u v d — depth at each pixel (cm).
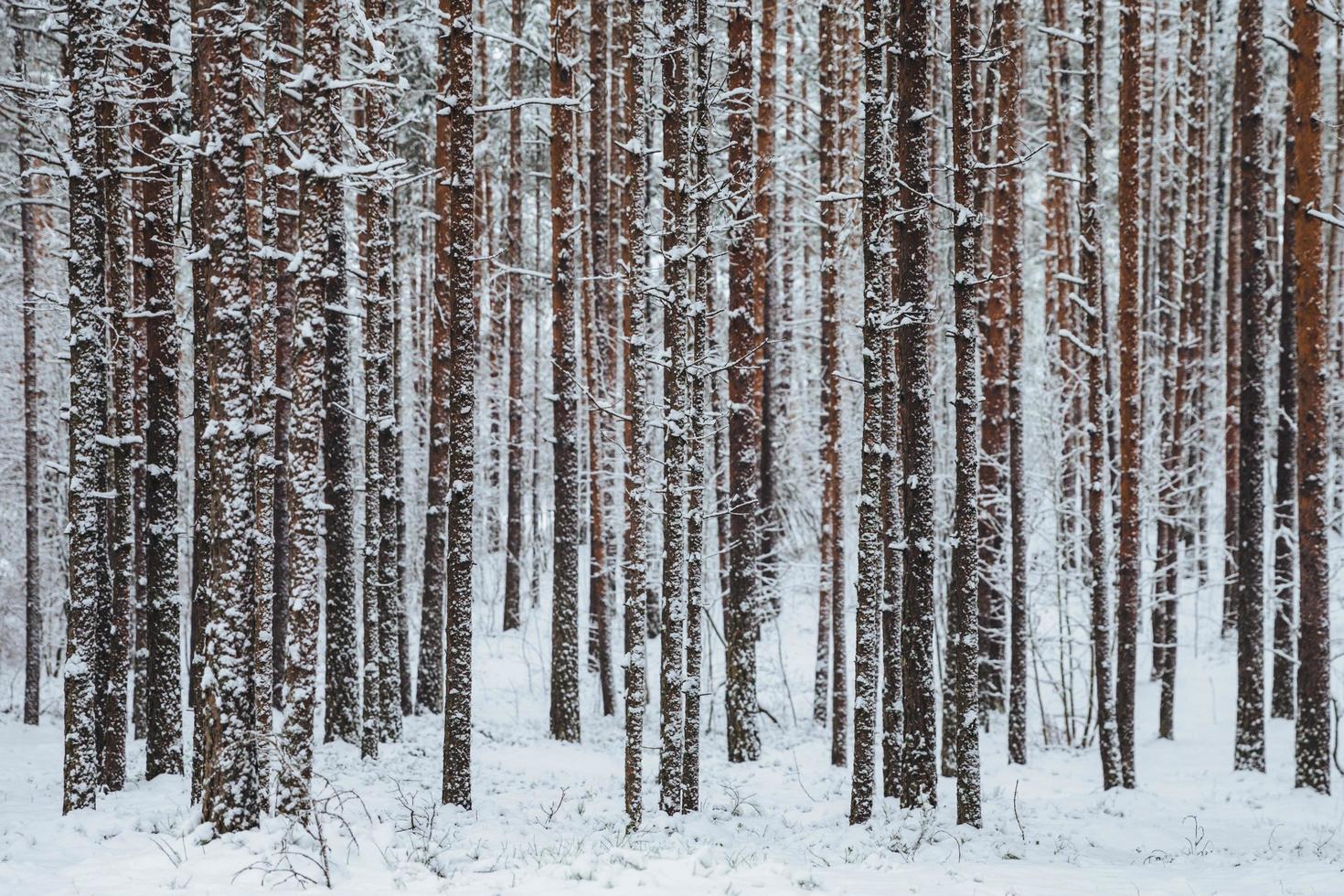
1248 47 1580
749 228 1644
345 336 1608
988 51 1102
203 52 893
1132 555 1514
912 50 1091
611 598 2500
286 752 896
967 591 1099
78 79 1046
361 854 854
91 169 1050
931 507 1098
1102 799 1428
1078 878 871
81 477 1043
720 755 1727
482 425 3272
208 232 895
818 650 2011
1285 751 1709
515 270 1786
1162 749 1850
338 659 1627
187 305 1962
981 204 1623
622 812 1245
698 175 1172
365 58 1568
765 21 1836
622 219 2384
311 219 908
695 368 1227
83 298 1043
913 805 1105
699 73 1154
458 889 750
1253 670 1568
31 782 1344
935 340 2155
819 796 1395
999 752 1831
